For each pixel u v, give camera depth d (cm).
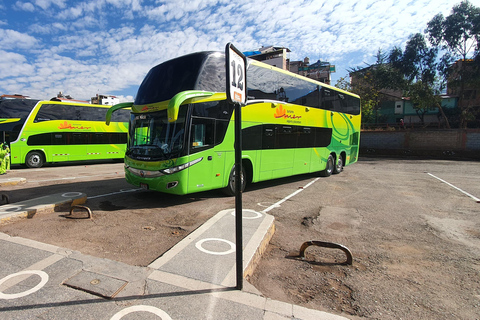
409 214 694
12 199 759
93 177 1191
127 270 330
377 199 856
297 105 1050
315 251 456
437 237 537
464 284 361
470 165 1967
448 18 2703
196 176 696
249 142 842
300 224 596
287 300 312
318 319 256
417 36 2891
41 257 364
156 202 738
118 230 510
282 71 982
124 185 982
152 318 250
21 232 486
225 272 327
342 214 678
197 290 291
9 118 1545
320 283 354
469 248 484
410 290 343
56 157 1673
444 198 890
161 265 341
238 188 287
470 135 2527
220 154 757
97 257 370
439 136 2658
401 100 3812
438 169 1733
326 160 1275
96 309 261
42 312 257
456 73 2912
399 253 458
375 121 3819
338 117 1356
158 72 773
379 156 2803
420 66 2962
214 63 753
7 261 353
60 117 1695
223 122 764
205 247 393
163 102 711
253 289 298
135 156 733
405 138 2802
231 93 262
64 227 518
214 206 705
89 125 1809
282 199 822
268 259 420
